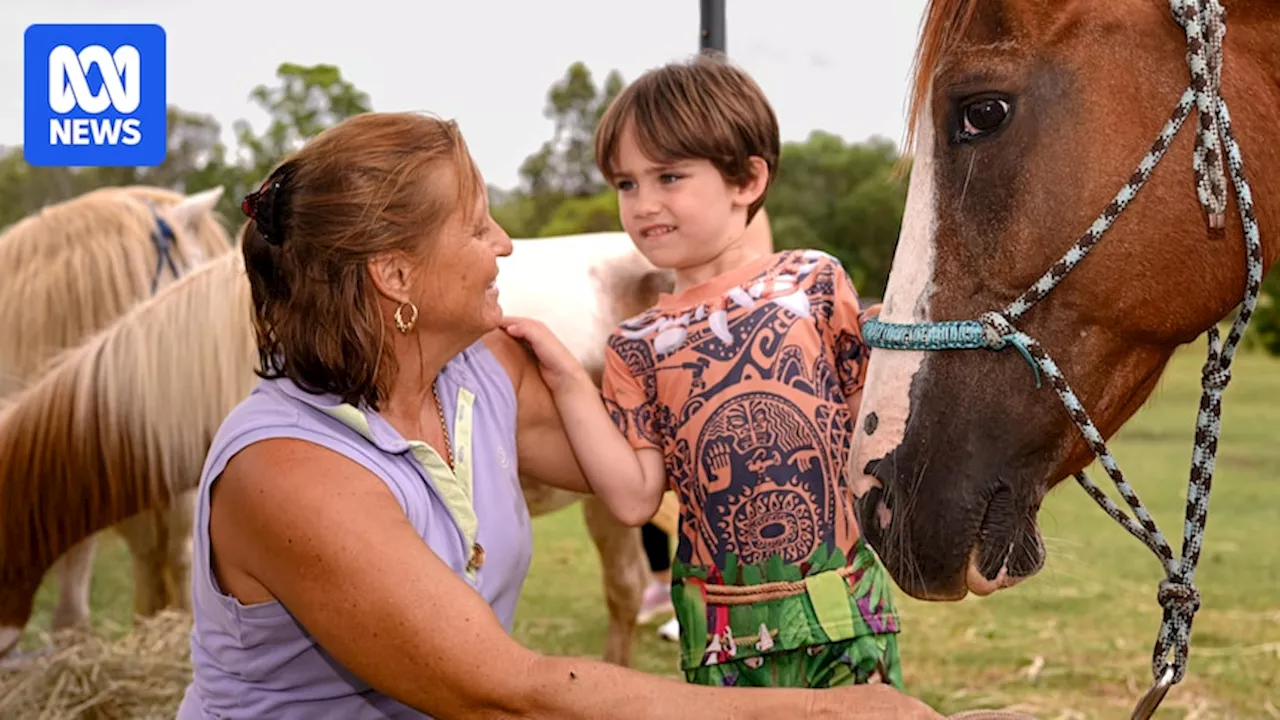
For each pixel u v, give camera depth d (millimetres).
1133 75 1284
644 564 3268
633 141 1621
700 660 1535
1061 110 1285
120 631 3523
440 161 1257
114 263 3186
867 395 1391
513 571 1401
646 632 3795
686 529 1568
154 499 2592
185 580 3141
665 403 1574
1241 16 1329
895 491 1336
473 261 1280
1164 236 1293
